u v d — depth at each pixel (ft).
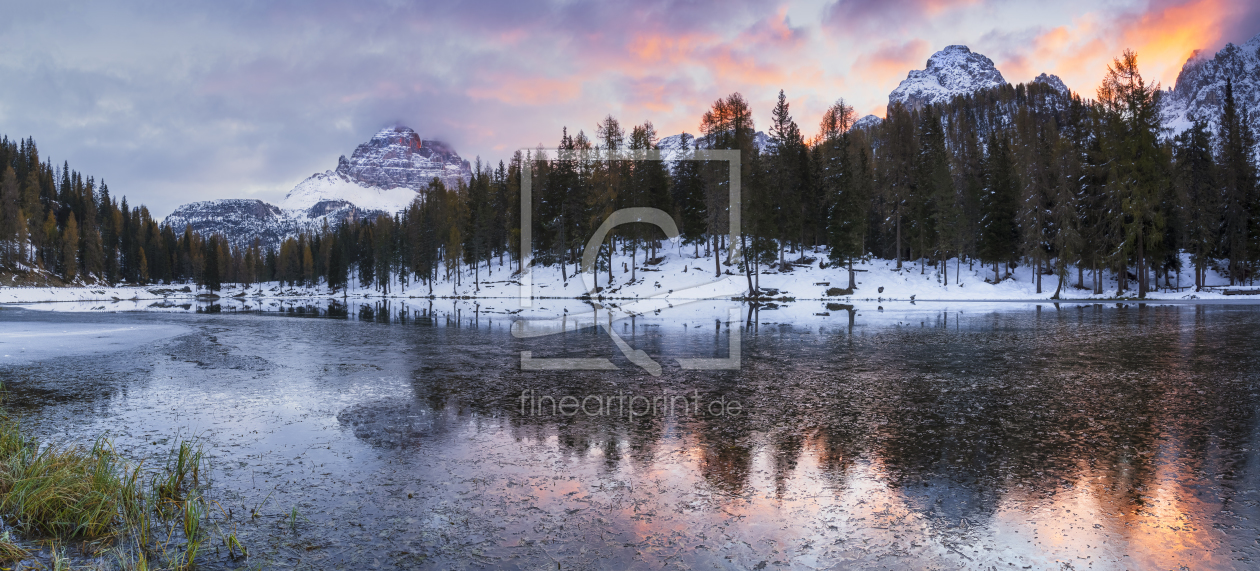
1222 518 21.88
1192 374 52.75
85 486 22.26
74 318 142.82
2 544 18.39
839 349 73.31
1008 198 196.03
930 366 59.41
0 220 349.61
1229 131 203.51
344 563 18.89
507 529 21.56
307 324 122.93
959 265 215.51
